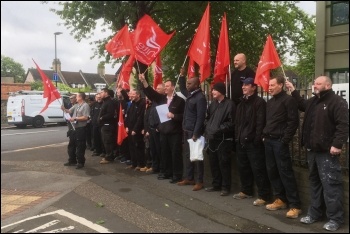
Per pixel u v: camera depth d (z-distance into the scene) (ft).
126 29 26.35
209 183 22.71
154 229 16.21
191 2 37.32
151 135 24.82
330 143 14.99
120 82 28.55
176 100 22.56
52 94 28.58
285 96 16.74
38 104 74.18
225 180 20.07
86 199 20.72
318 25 18.81
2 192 23.31
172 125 22.50
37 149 38.88
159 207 18.80
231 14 39.01
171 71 45.34
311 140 15.39
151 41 25.55
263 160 18.24
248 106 18.17
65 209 19.35
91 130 35.76
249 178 19.47
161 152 23.57
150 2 35.14
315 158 15.61
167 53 43.83
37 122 74.02
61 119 77.56
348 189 15.51
